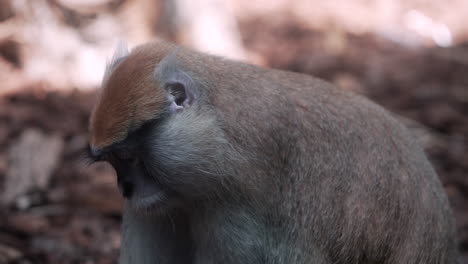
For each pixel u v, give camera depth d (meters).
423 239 1.27
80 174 1.70
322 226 1.25
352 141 1.26
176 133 1.21
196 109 1.22
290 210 1.25
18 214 1.61
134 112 1.20
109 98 1.21
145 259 1.29
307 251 1.25
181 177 1.22
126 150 1.21
